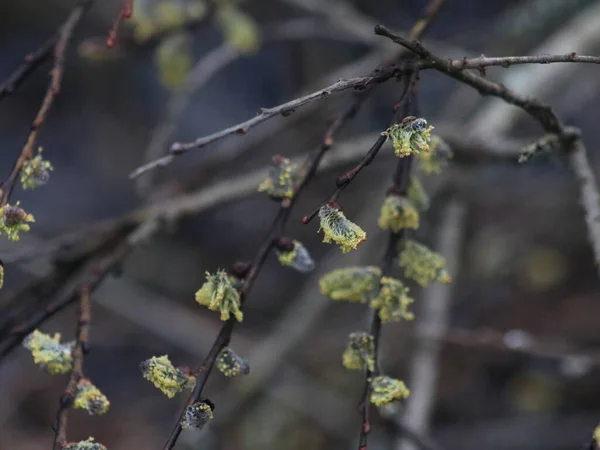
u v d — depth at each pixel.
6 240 4.38
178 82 3.49
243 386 3.96
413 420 3.31
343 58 5.62
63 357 1.83
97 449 1.60
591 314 4.88
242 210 5.81
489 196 5.04
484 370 4.90
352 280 1.84
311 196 5.50
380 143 1.45
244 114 6.02
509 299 5.07
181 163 5.73
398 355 4.50
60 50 2.20
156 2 3.38
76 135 6.03
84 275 2.97
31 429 4.93
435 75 5.50
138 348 5.46
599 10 4.05
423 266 1.88
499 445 4.59
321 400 4.64
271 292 5.56
